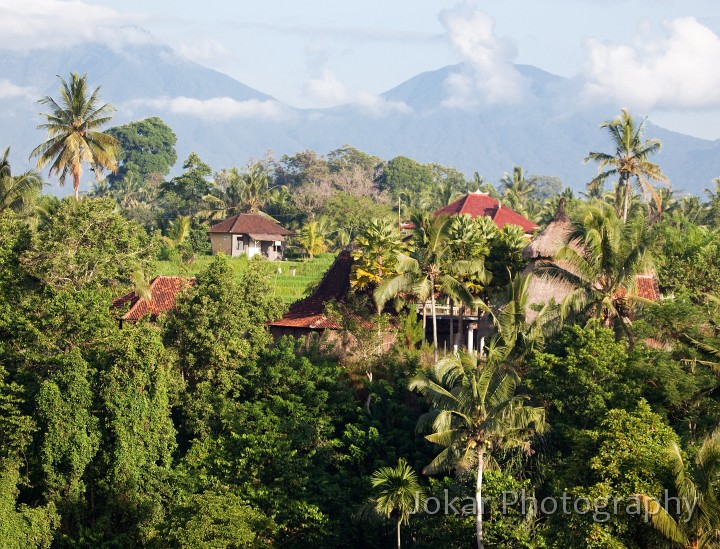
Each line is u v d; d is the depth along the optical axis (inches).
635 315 2233.0
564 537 1636.3
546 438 1956.2
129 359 2185.0
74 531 2094.0
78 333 2329.0
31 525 1978.3
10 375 2303.2
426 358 2536.9
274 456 2198.6
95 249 2529.5
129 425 2162.9
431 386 1908.2
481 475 1843.0
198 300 2524.6
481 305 2471.7
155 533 2014.0
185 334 2482.8
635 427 1660.9
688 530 1491.1
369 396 2452.0
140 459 2160.4
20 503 2143.2
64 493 2108.8
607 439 1660.9
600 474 1604.3
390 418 2364.7
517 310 2236.7
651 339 2214.6
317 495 2156.7
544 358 2042.3
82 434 2119.8
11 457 2121.1
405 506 1947.6
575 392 1985.7
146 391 2208.4
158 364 2247.8
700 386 1948.8
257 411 2356.1
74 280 2504.9
